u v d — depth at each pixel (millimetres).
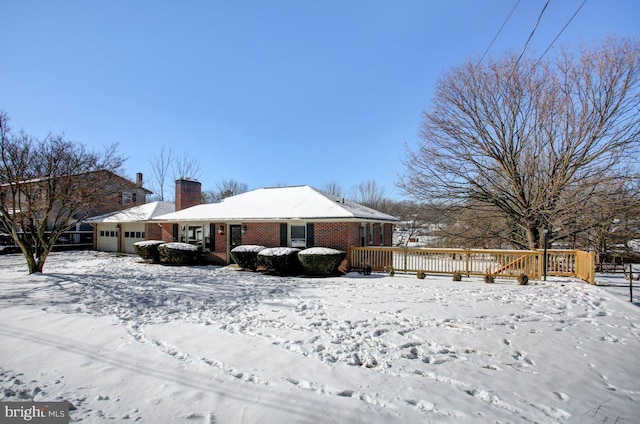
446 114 19828
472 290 10867
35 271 14320
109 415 3654
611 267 17234
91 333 6398
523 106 18062
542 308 8445
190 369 4840
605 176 16234
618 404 4027
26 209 13766
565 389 4367
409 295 10039
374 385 4418
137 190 32094
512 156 18219
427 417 3680
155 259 19859
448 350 5699
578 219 16766
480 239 21453
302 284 12211
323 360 5203
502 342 6062
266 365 4988
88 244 30672
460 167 19312
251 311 8164
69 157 13898
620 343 6137
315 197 18031
